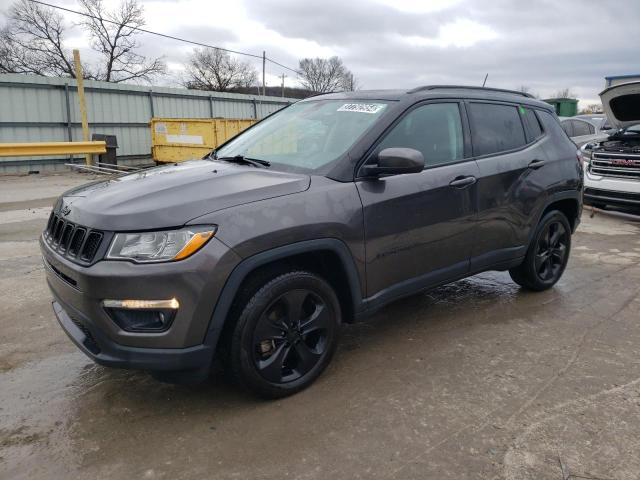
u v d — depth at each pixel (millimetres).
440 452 2578
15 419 2877
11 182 13453
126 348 2623
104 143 15211
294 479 2396
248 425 2812
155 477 2416
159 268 2541
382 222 3312
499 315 4383
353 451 2592
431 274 3729
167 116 20875
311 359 3152
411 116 3645
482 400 3053
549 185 4566
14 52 42781
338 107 3875
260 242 2752
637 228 8211
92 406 3008
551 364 3506
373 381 3273
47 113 16844
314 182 3123
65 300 2889
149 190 2930
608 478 2396
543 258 4773
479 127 4125
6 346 3766
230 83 62250
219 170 3361
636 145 8586
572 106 26594
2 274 5391
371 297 3365
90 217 2756
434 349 3734
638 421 2838
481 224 3998
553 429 2764
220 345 2867
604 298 4820
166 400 3068
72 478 2414
